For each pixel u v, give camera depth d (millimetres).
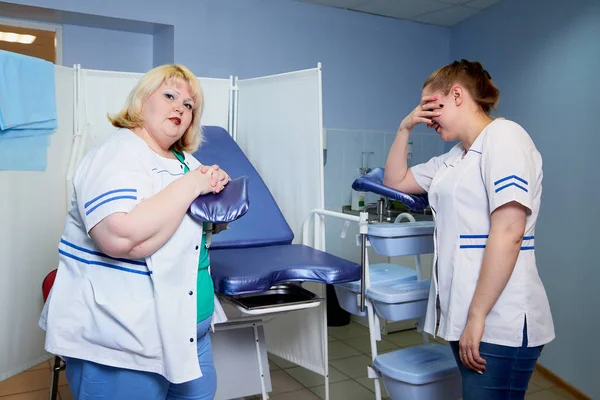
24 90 2383
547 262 3236
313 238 2570
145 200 1267
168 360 1332
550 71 3262
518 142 1364
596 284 2846
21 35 4766
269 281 1788
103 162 1300
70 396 2604
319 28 4168
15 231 2543
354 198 4301
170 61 3766
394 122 4547
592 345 2854
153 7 3629
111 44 3920
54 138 2680
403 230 1954
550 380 3143
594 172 2879
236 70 3887
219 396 2402
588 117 2932
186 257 1386
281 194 2734
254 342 2492
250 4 3908
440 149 4777
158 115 1411
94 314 1330
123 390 1393
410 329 3889
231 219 1363
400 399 1929
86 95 2771
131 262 1343
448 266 1476
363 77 4371
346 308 2248
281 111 2703
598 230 2840
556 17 3205
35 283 2695
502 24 3818
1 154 2357
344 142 4312
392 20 4449
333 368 3127
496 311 1367
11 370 2598
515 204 1313
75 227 1384
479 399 1405
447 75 1527
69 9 3434
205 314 1463
